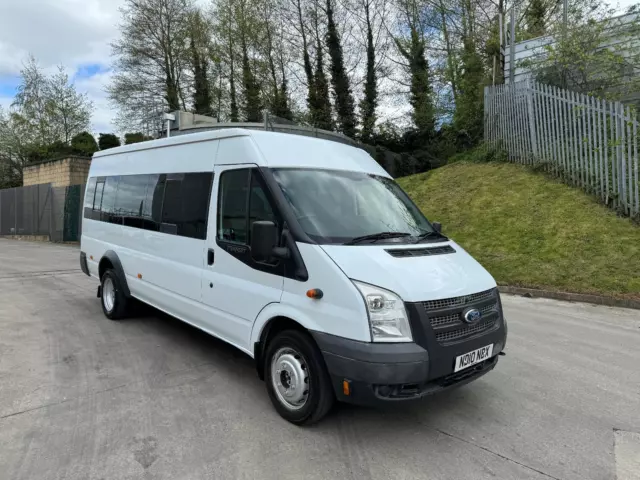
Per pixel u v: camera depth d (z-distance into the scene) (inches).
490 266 359.9
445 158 825.5
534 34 679.1
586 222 373.1
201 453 119.6
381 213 157.6
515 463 116.5
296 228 134.1
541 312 272.4
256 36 1173.1
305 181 150.3
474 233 416.8
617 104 375.6
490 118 575.8
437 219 464.8
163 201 204.4
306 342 129.9
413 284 120.7
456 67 868.0
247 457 118.1
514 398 156.1
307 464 115.3
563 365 187.3
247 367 184.5
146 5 1177.4
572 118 428.8
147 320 256.2
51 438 126.0
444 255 143.8
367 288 118.3
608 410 147.4
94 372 176.6
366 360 114.6
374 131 1016.9
